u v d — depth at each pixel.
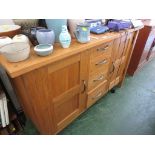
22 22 0.89
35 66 0.65
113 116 1.52
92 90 1.32
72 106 1.21
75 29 0.93
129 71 2.26
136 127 1.40
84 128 1.37
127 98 1.78
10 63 0.64
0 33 0.76
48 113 0.97
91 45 0.91
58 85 0.91
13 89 1.22
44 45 0.74
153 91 1.94
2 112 1.00
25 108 1.18
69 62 0.87
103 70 1.30
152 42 2.26
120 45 1.33
